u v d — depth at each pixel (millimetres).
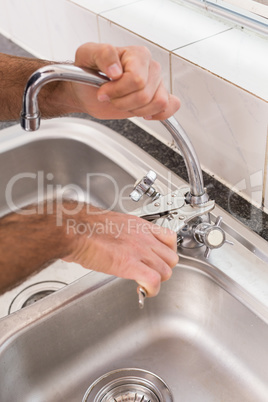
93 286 802
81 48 588
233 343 807
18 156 1061
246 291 760
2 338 749
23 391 787
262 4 891
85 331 822
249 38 928
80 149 1051
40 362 797
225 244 825
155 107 615
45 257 574
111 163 997
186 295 847
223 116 861
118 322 851
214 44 916
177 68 905
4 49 1383
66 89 774
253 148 836
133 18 1015
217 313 817
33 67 861
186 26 979
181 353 839
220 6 971
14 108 885
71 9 1106
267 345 746
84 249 603
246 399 767
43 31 1260
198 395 783
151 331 867
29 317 770
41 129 1063
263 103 770
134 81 564
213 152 929
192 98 908
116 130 1089
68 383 814
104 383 811
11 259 558
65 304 786
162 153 1014
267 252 798
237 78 821
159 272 630
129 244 634
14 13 1342
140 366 829
